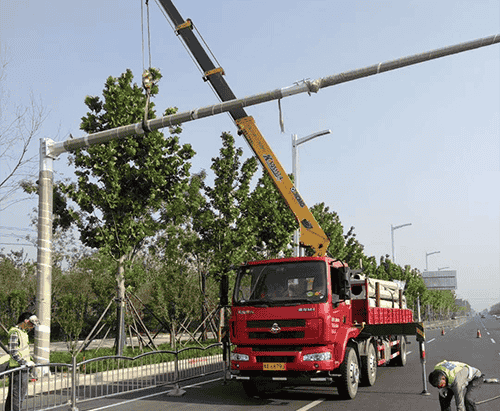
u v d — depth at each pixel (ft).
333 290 34.81
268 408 31.55
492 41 31.76
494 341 98.02
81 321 62.59
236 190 80.79
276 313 33.91
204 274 82.43
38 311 45.42
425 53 32.91
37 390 40.11
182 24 46.60
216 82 45.50
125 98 61.31
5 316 70.54
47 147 46.11
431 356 65.62
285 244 86.89
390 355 49.08
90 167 61.31
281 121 36.52
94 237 63.41
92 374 45.55
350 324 37.50
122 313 61.05
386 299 47.93
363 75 34.30
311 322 33.12
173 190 63.77
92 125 62.03
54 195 64.54
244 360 34.35
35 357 44.75
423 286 241.76
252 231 82.58
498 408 31.12
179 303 73.31
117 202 60.49
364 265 146.20
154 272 81.10
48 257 46.57
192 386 42.11
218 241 78.79
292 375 33.22
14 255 98.78
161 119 40.34
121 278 61.52
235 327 35.17
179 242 76.48
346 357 34.78
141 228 61.72
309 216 42.55
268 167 43.55
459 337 116.47
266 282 35.50
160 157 62.03
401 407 31.27
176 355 41.93
